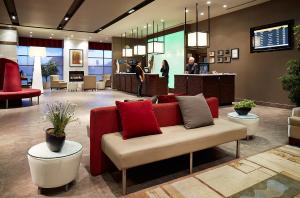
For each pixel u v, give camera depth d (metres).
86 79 12.45
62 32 12.12
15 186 2.34
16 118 5.52
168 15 8.59
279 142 3.73
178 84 8.03
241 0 6.97
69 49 14.72
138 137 2.56
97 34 12.78
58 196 2.17
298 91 5.29
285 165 2.85
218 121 3.36
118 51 13.66
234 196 2.18
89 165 2.87
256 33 7.43
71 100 8.62
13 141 3.78
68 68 14.80
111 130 2.68
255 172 2.67
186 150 2.56
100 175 2.61
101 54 16.45
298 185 2.37
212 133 2.80
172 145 2.44
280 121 5.16
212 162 2.97
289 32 6.57
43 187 2.16
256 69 7.56
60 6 7.24
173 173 2.68
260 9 7.30
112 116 2.68
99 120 2.59
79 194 2.21
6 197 2.14
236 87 8.27
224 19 8.54
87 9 7.55
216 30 8.89
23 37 13.45
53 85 13.01
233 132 2.99
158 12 8.17
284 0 6.66
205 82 7.04
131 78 11.06
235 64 8.24
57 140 2.18
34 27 10.73
